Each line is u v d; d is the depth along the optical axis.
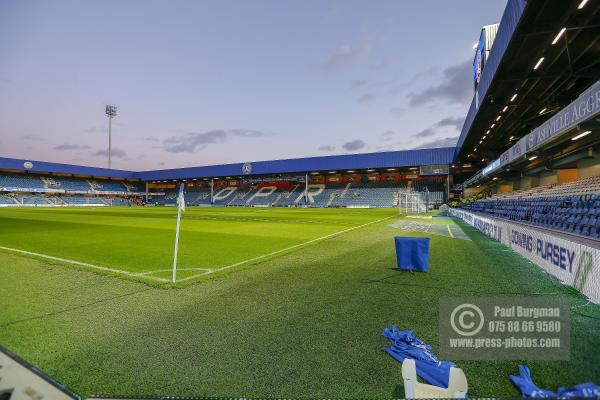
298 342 2.79
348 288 4.59
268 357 2.51
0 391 1.84
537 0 8.79
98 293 4.41
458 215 21.75
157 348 2.71
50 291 4.52
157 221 18.84
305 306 3.79
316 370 2.30
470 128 23.14
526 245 6.55
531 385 2.00
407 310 3.62
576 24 9.59
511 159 15.30
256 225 16.52
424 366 2.26
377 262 6.63
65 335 3.00
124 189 66.81
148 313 3.60
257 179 60.81
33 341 2.87
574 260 4.36
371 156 45.69
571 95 15.48
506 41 11.28
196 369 2.35
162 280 5.12
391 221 19.31
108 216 23.38
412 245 5.71
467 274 5.34
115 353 2.62
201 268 6.07
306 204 50.16
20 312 3.64
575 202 9.87
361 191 49.97
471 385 2.11
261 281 5.05
